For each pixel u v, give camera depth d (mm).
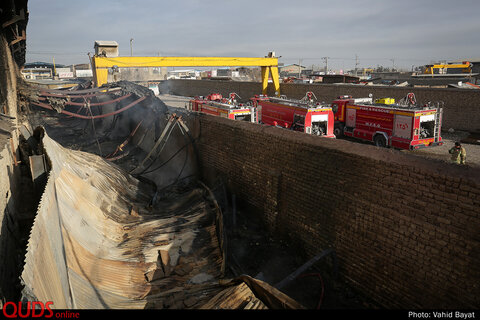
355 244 8922
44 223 7055
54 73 103438
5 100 12188
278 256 10789
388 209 8000
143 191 15633
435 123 16516
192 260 9703
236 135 13938
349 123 19859
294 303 6355
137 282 8547
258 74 75938
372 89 25297
